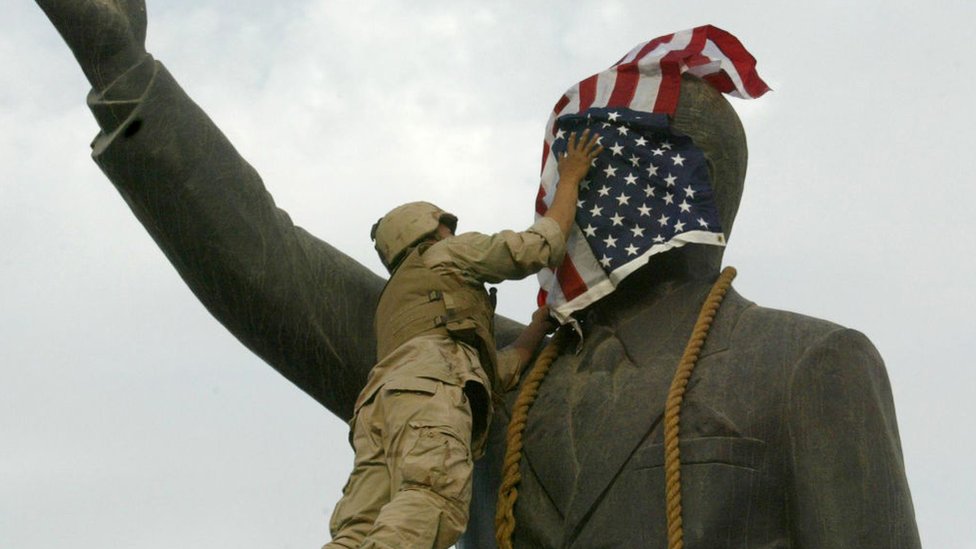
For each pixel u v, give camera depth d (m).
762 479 8.87
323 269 9.74
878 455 8.84
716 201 10.12
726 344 9.32
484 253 9.15
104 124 9.11
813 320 9.33
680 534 8.73
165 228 9.27
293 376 9.86
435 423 8.52
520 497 9.30
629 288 9.78
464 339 9.02
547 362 9.67
